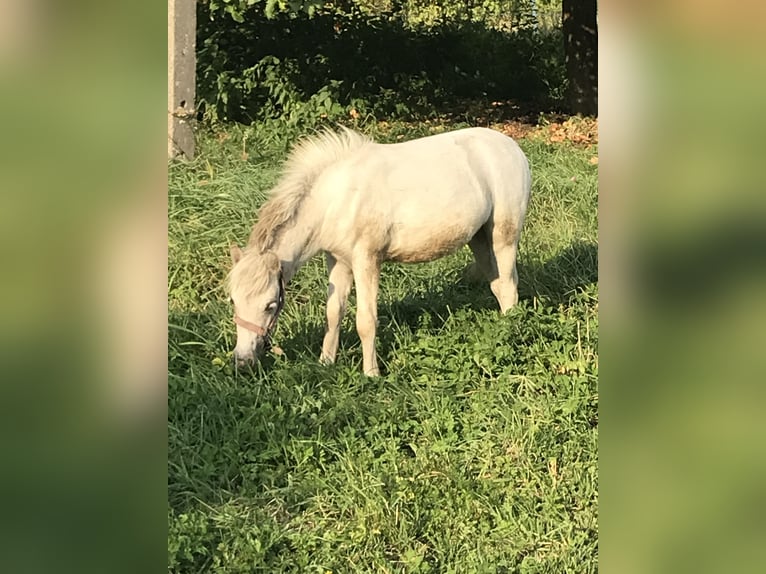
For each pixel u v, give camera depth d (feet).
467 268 19.43
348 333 17.70
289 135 29.35
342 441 13.74
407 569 11.03
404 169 15.64
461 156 16.42
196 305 18.52
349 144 15.58
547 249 22.39
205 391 14.52
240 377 14.96
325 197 15.11
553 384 15.40
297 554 11.34
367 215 15.20
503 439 13.94
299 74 36.37
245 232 20.93
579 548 11.39
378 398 15.14
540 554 11.45
